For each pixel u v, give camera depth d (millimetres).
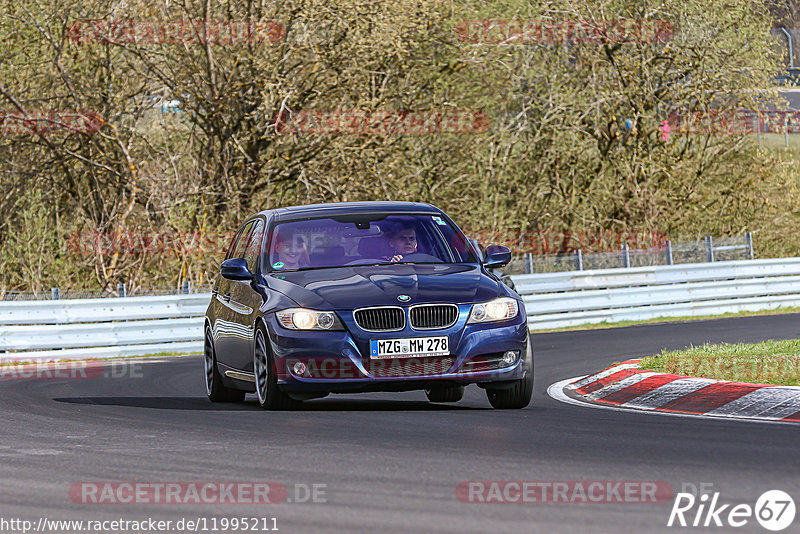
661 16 89188
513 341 28656
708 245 75500
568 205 89188
